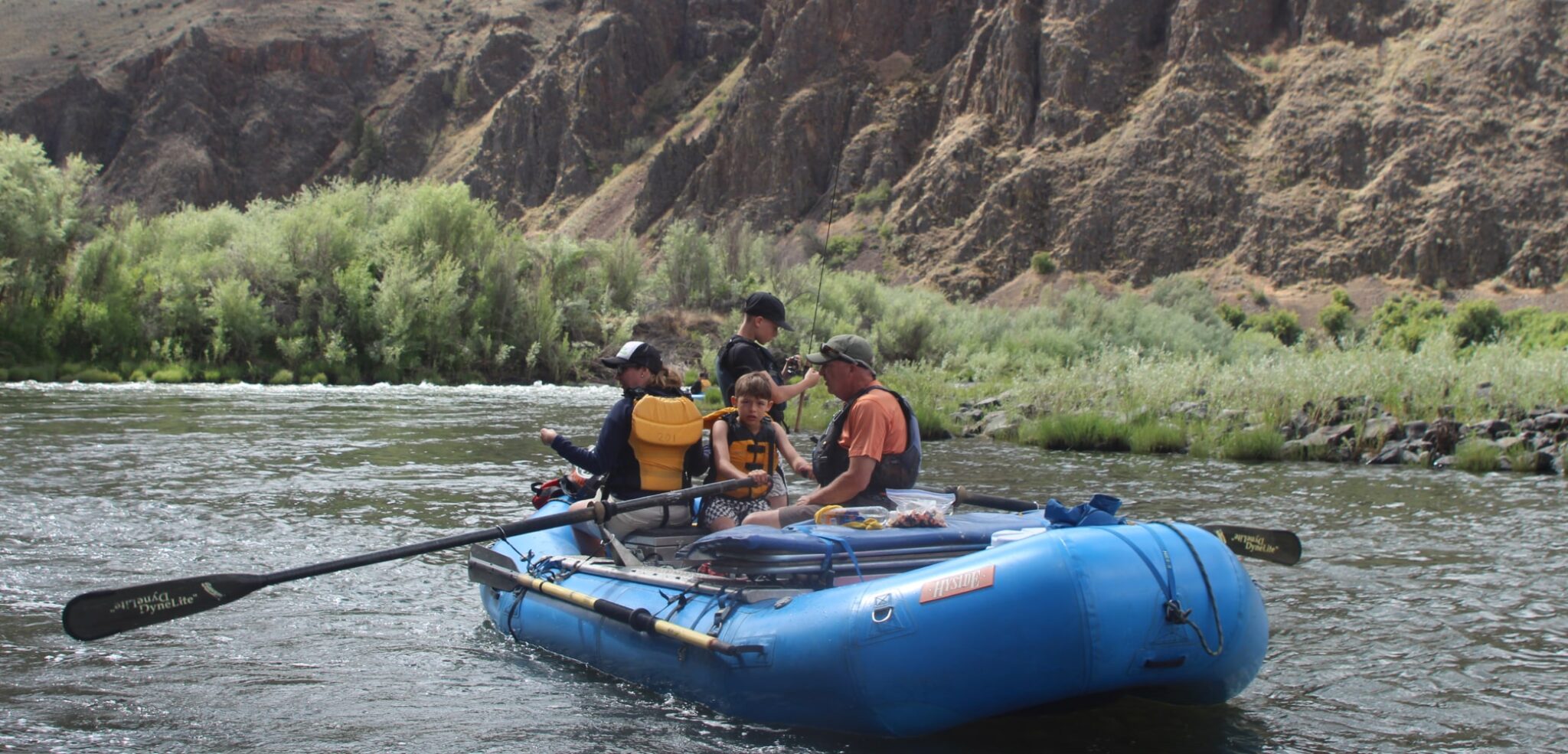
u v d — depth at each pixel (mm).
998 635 4188
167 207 134125
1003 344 41719
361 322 36906
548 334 39125
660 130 128875
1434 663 5793
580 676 5637
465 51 159875
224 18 158625
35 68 157375
